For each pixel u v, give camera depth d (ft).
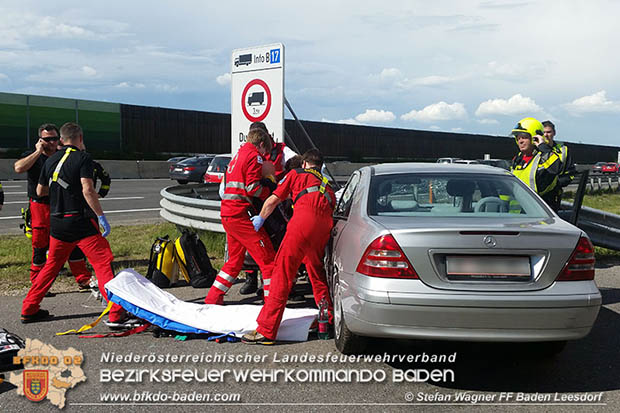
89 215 16.63
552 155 18.35
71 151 16.58
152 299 16.52
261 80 23.36
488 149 177.27
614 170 147.23
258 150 17.25
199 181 88.28
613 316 18.13
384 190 14.46
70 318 17.54
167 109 126.21
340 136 147.02
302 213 14.98
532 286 11.59
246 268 19.80
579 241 11.91
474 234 11.64
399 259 11.72
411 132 162.61
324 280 15.75
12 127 106.93
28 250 28.30
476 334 11.46
